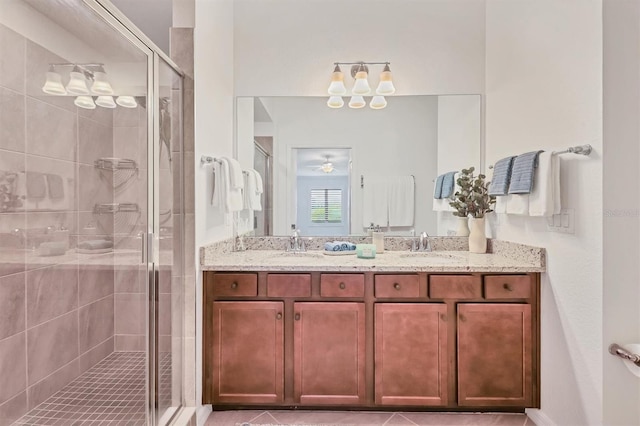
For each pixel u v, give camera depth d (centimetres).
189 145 185
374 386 191
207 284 194
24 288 170
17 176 166
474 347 189
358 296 191
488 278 188
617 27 146
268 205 259
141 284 178
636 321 147
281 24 256
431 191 259
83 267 193
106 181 185
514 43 214
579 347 159
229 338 193
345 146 259
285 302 193
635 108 146
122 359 181
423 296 191
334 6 256
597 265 149
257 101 258
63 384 185
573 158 163
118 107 178
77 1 151
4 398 161
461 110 256
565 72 168
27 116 168
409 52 256
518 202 190
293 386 192
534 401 188
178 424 174
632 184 146
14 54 162
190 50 185
